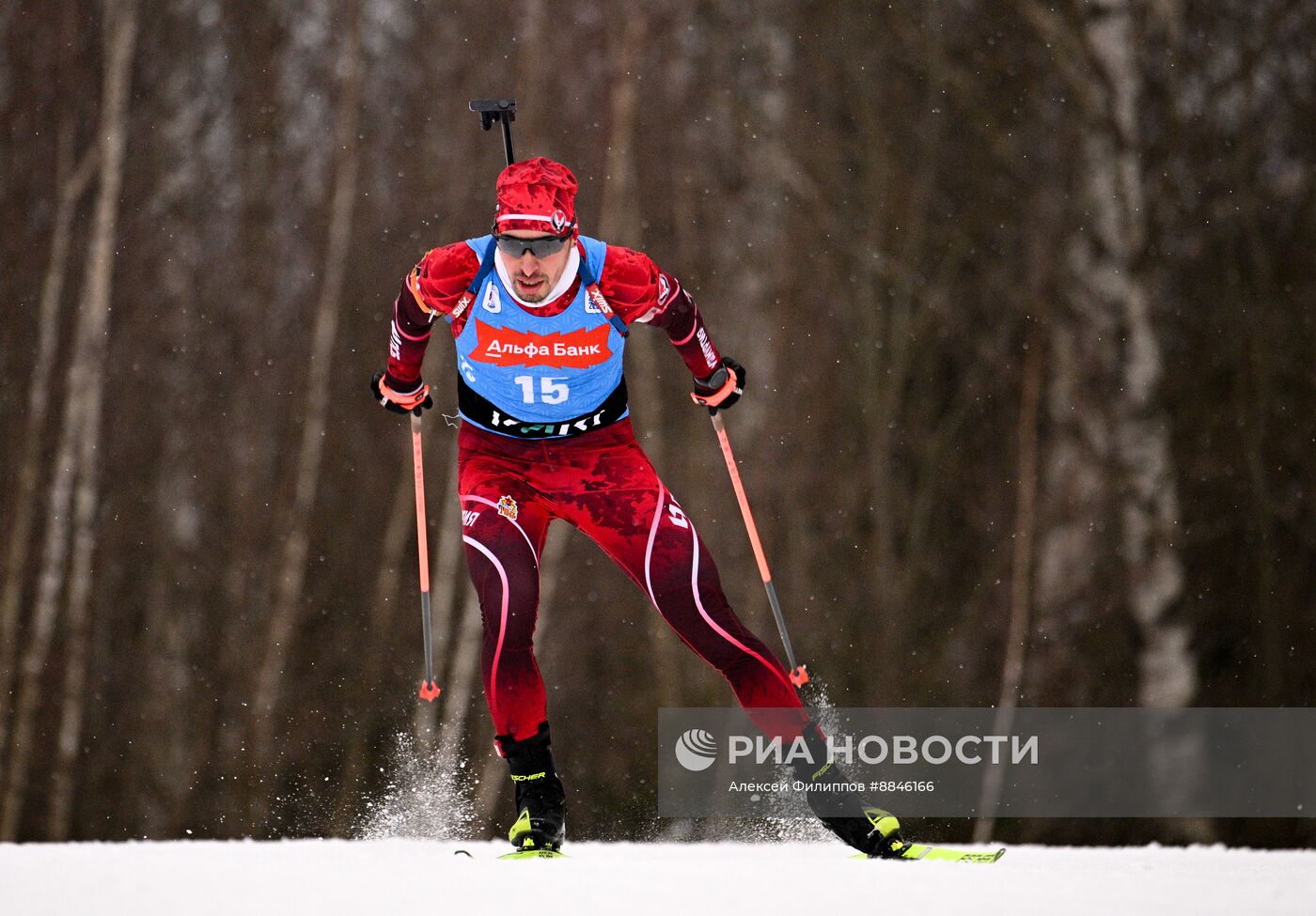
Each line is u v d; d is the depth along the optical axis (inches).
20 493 1488.7
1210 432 1364.4
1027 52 1475.1
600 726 1376.7
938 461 1441.9
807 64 1555.1
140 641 1464.1
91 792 1432.1
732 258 1525.6
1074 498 1389.0
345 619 1466.5
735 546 1441.9
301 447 1503.4
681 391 1485.0
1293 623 1331.2
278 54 1582.2
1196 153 1406.3
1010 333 1445.6
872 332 1483.8
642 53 1576.0
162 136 1561.3
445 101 1572.3
